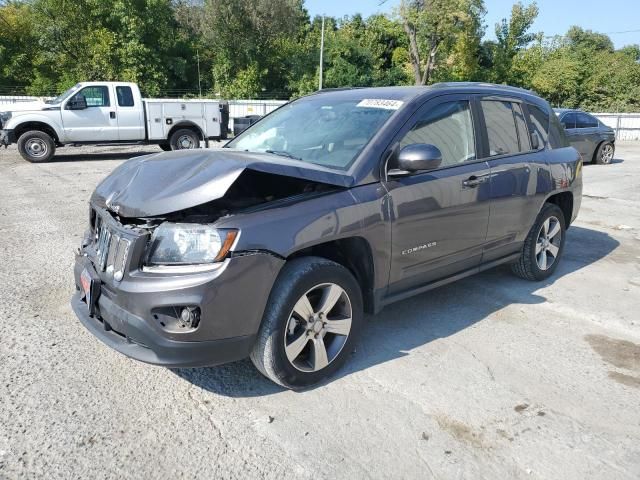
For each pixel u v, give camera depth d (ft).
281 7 139.85
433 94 13.53
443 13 132.26
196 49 143.95
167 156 11.91
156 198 9.89
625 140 100.37
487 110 15.11
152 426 9.71
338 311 11.44
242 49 140.77
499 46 151.12
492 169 14.51
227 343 9.74
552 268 18.08
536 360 12.53
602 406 10.69
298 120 14.29
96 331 10.59
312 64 146.30
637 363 12.52
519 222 15.84
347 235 10.94
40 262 18.92
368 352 12.72
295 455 9.03
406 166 11.44
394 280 12.32
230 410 10.27
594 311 15.55
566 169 17.63
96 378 11.28
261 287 9.83
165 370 11.68
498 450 9.28
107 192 11.35
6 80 127.24
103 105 50.24
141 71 124.67
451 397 10.85
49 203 29.55
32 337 13.03
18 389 10.76
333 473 8.63
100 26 124.06
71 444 9.17
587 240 24.20
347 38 154.81
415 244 12.50
